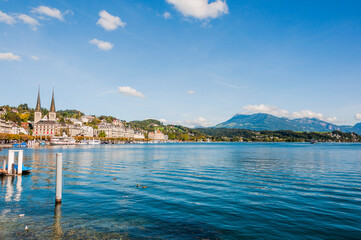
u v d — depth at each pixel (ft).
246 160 244.42
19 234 58.54
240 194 96.53
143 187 107.45
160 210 76.13
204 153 374.02
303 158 272.72
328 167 185.47
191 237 57.21
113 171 157.38
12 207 78.33
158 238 56.65
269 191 101.86
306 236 58.13
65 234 58.59
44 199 87.25
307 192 100.48
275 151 444.55
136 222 66.23
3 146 493.77
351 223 65.98
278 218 69.56
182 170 164.86
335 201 86.79
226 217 70.28
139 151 428.97
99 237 57.06
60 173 83.51
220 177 136.67
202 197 91.56
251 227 63.16
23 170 141.79
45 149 453.17
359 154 347.15
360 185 115.55
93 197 90.38
